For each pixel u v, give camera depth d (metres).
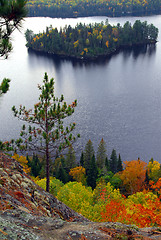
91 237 7.58
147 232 8.03
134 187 60.16
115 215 21.48
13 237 6.67
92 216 25.66
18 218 8.20
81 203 28.36
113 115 131.62
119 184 63.84
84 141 106.31
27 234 7.12
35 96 158.62
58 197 30.06
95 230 8.03
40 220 8.45
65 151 91.81
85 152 90.19
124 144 104.50
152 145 103.44
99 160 84.62
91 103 147.88
